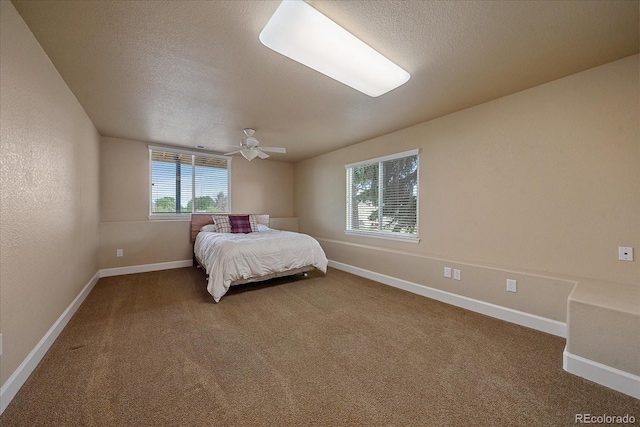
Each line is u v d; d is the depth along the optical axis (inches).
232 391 59.5
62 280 88.2
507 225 102.3
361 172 175.8
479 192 110.7
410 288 132.0
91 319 97.0
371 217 167.6
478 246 111.3
